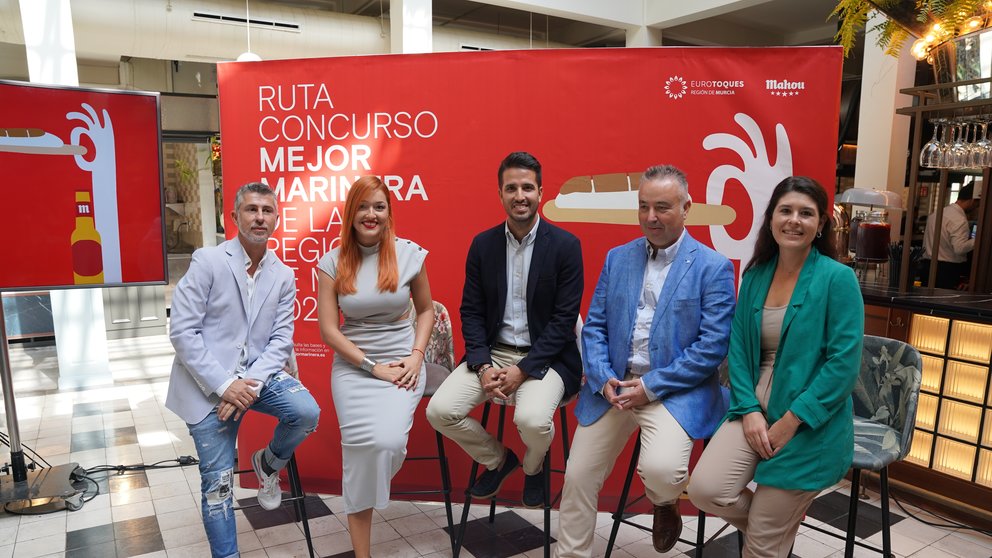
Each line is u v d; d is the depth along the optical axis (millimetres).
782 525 1807
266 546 2488
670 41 8406
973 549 2467
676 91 2555
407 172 2738
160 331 6633
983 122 2914
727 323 2004
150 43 5469
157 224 3090
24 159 2812
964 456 2734
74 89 2863
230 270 2215
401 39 6047
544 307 2268
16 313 6148
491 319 2338
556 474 2814
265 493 2406
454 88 2670
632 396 2006
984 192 3623
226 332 2225
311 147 2789
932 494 2795
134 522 2703
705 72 2537
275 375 2309
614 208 2629
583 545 2090
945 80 2832
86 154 2920
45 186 2859
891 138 4906
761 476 1792
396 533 2594
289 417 2229
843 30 3090
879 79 4953
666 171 2012
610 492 2791
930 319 2859
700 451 2717
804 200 1787
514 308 2320
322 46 6141
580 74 2592
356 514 2225
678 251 2068
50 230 2889
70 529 2641
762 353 1957
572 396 2305
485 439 2293
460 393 2227
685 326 2043
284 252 2850
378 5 7480
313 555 2410
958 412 2760
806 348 1792
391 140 2732
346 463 2203
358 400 2211
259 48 5879
